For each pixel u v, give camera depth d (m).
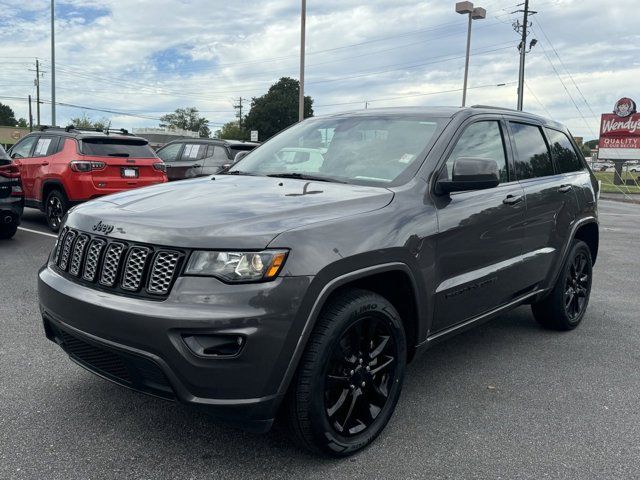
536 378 3.96
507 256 3.97
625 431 3.22
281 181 3.51
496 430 3.20
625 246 10.48
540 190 4.33
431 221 3.23
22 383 3.62
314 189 3.21
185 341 2.43
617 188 35.66
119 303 2.57
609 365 4.23
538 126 4.73
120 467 2.73
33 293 5.72
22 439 2.95
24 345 4.28
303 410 2.63
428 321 3.29
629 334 5.00
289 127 4.61
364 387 2.93
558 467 2.83
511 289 4.09
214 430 3.10
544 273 4.51
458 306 3.54
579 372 4.09
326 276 2.60
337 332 2.68
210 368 2.43
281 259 2.50
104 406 3.33
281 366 2.51
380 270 2.86
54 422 3.14
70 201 9.09
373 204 3.04
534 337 4.87
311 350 2.62
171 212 2.79
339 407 2.79
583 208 4.96
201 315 2.41
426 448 2.99
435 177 3.38
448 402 3.54
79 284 2.83
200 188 3.35
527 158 4.42
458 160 3.27
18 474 2.65
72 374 3.77
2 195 8.07
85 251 2.87
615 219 16.45
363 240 2.80
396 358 3.07
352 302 2.76
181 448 2.91
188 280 2.48
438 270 3.30
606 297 6.38
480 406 3.50
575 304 5.09
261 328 2.44
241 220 2.62
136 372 2.62
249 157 4.29
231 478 2.67
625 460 2.91
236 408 2.49
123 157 9.44
